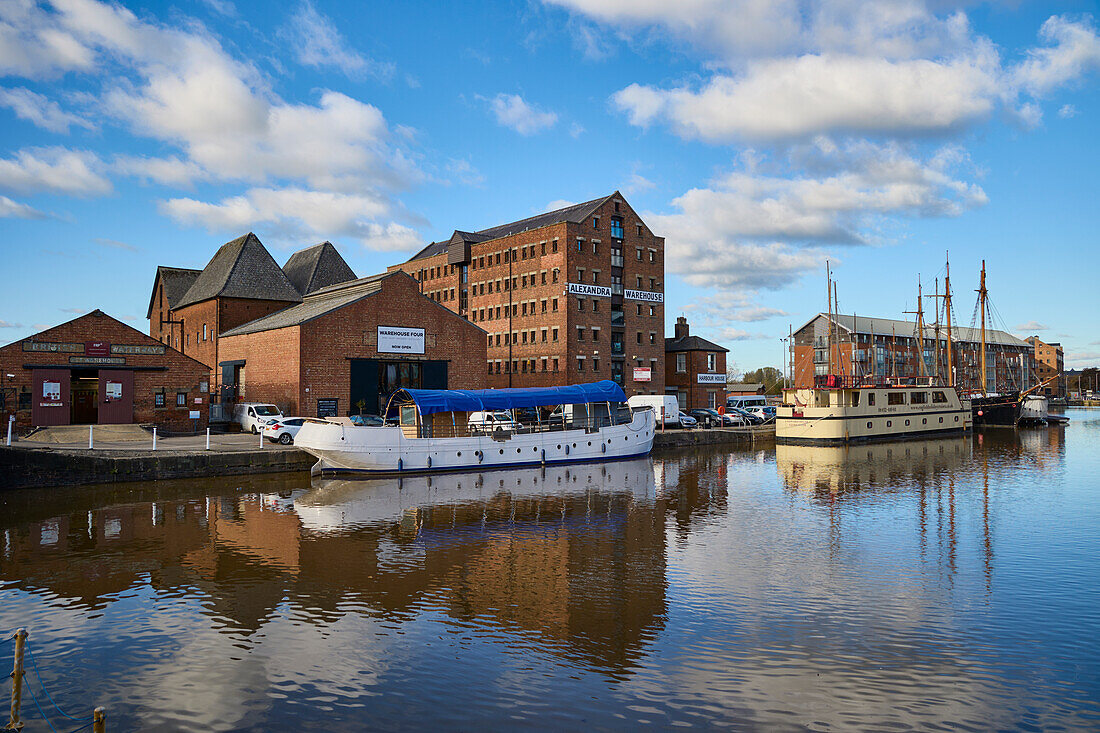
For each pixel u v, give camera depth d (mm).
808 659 13000
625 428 45375
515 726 10539
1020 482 36062
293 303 66625
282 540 21984
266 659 12984
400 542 21875
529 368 72625
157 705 11211
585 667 12633
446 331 55469
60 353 41000
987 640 13938
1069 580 18000
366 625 14711
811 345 123250
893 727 10555
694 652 13312
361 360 50938
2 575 18109
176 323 73375
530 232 72938
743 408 82000
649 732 10383
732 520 25750
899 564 19562
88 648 13461
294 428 40812
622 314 73500
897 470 41500
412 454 37156
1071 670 12562
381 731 10406
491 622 14906
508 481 35375
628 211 74438
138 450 34938
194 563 19297
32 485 30719
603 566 19266
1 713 10977
